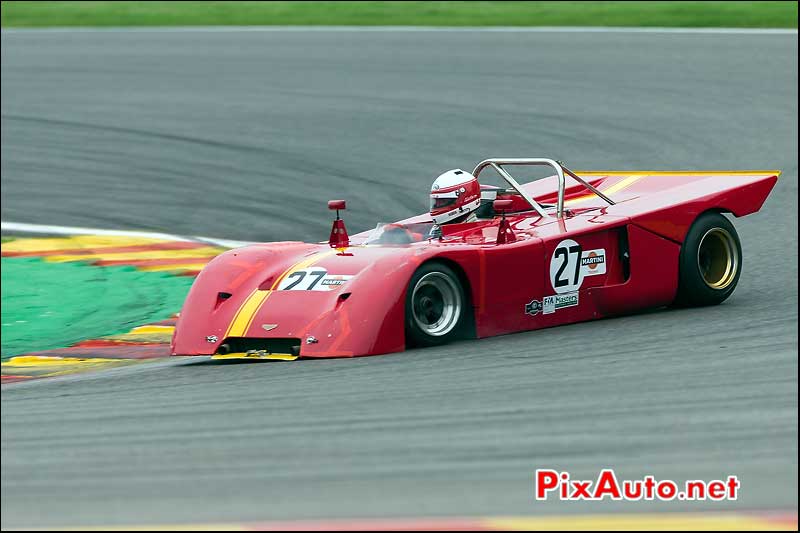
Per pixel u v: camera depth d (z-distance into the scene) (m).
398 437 19.38
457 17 95.44
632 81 67.06
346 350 26.05
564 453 18.12
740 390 21.34
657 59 72.19
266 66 79.19
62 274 42.69
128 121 67.25
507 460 17.91
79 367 30.03
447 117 62.69
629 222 30.38
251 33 92.75
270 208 50.72
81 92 74.69
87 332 34.69
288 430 20.22
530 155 55.22
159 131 64.81
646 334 27.48
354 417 20.80
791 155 51.84
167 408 22.61
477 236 30.14
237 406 22.31
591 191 33.38
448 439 19.11
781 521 15.27
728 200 31.94
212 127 64.88
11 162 60.81
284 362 26.42
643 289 30.61
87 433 20.98
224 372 26.23
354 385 23.36
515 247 28.44
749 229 41.97
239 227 48.41
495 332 28.14
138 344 32.59
